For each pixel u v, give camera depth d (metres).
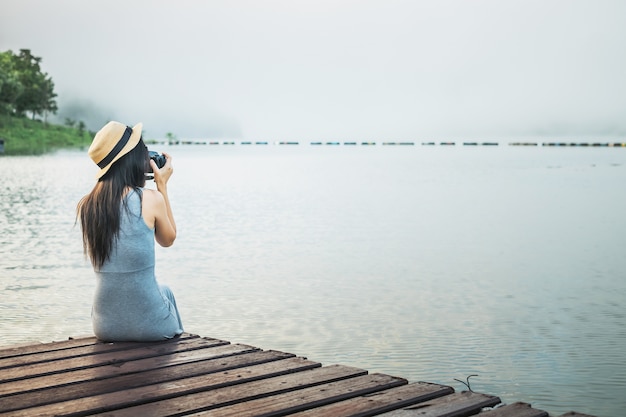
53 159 60.66
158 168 5.08
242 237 15.88
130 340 4.99
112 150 4.81
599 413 5.62
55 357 4.64
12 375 4.22
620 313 8.87
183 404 3.68
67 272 11.36
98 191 4.83
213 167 52.81
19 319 8.37
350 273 11.58
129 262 4.84
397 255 13.49
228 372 4.29
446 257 13.30
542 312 8.99
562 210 22.56
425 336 7.85
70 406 3.63
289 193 28.95
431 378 6.46
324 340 7.70
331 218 19.97
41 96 166.88
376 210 22.28
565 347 7.41
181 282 10.80
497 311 8.98
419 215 20.92
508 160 69.00
